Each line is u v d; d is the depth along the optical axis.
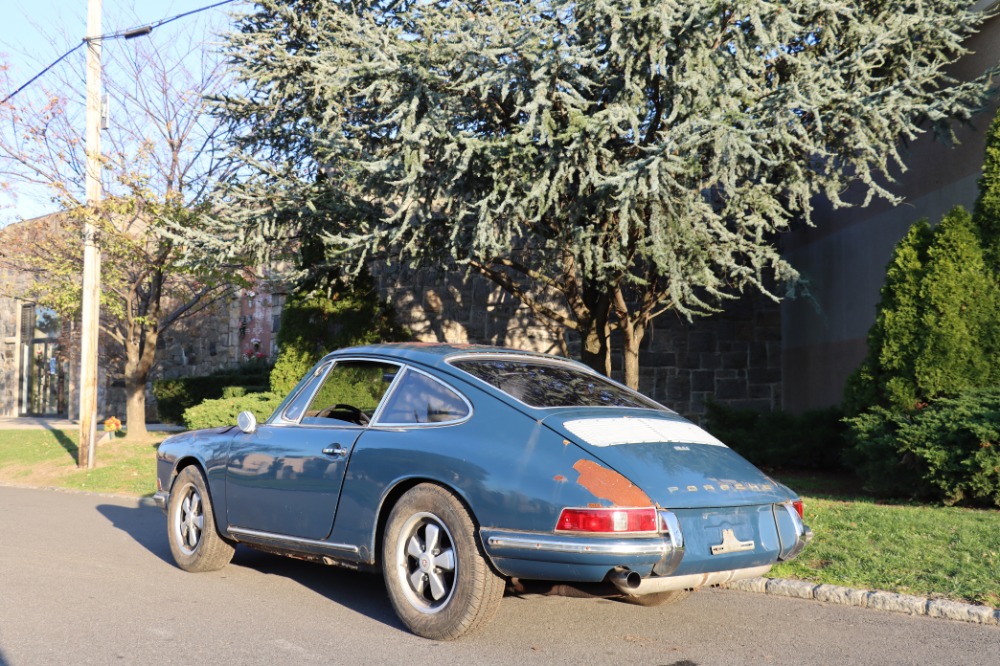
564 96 9.25
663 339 17.67
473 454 4.79
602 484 4.38
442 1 11.22
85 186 16.22
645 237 10.00
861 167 10.25
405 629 5.17
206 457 6.62
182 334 25.95
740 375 17.92
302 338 15.30
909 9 10.74
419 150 9.77
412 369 5.47
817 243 16.19
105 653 4.66
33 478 15.03
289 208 11.53
